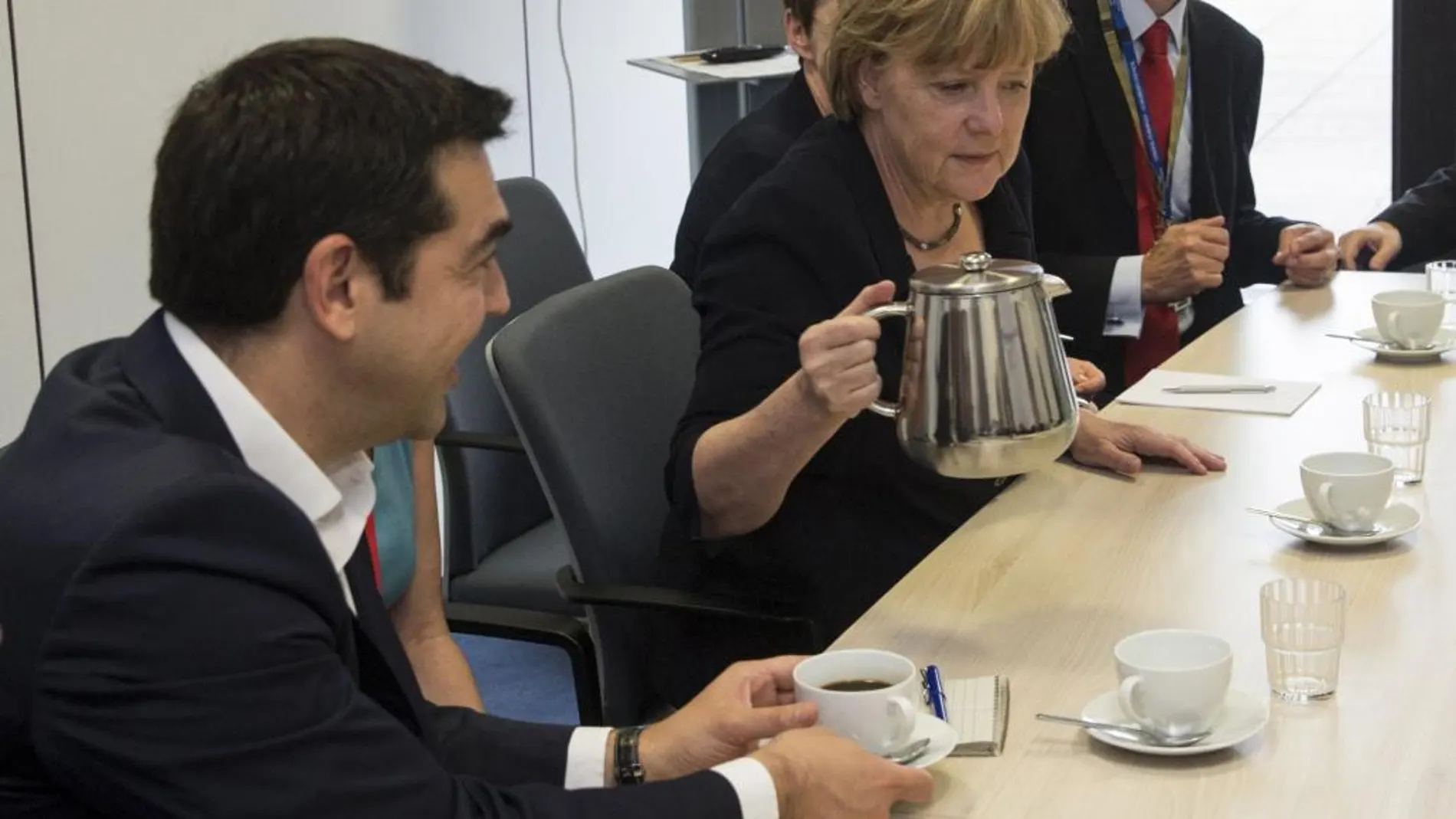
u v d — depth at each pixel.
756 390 1.82
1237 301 3.05
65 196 2.90
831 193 1.88
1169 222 2.97
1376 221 3.09
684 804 1.14
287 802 1.01
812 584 1.89
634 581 2.07
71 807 1.04
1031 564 1.63
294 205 1.04
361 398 1.12
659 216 4.64
